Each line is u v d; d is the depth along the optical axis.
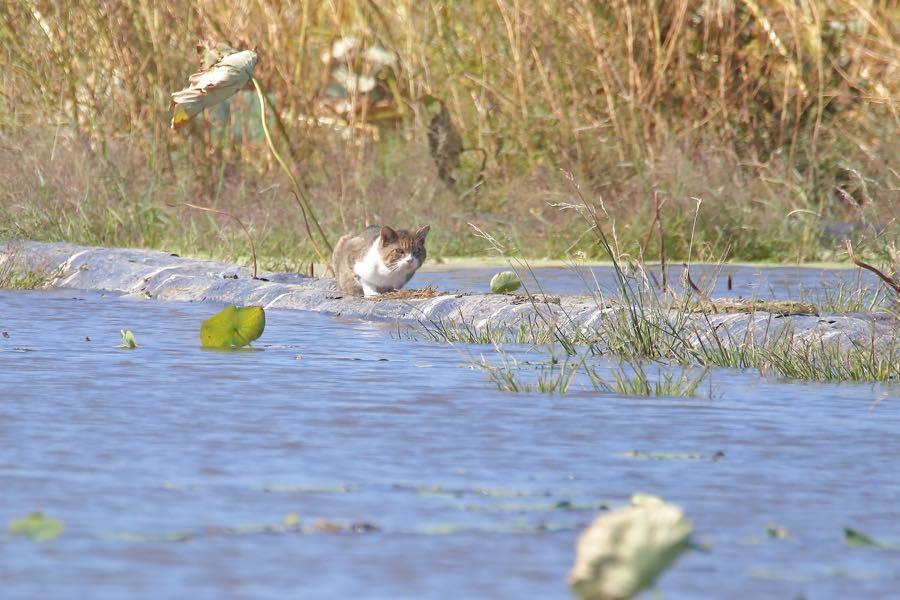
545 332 21.42
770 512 10.60
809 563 9.29
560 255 36.31
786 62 43.53
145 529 9.84
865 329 19.66
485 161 41.78
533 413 14.76
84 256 30.14
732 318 20.62
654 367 18.70
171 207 37.03
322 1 46.59
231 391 15.93
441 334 21.72
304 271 32.06
